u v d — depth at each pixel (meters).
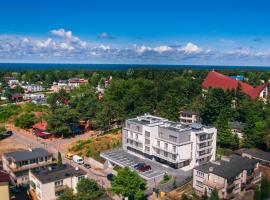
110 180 84.38
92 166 96.19
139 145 95.75
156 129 91.56
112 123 143.25
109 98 174.50
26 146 118.88
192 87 181.25
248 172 73.19
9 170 80.88
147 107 140.25
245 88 179.25
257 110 122.19
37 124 142.25
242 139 105.56
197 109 139.88
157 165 89.94
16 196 73.25
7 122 157.88
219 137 100.62
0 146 118.88
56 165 79.00
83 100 164.25
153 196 73.19
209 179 70.50
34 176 69.75
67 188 65.00
